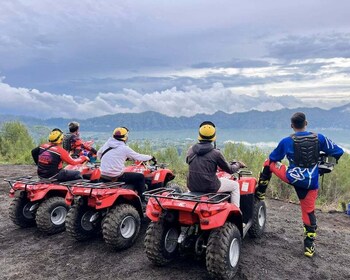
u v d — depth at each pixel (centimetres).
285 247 589
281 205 937
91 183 611
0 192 1027
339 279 488
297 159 539
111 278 494
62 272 519
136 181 676
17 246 621
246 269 506
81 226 613
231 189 537
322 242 622
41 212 653
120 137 654
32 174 1286
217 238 459
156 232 498
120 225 570
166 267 518
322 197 1069
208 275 489
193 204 461
